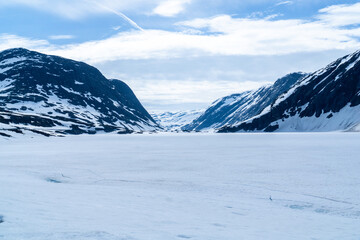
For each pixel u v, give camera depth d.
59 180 35.97
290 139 137.38
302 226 17.56
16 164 51.31
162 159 59.84
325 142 106.19
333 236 15.45
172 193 27.61
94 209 17.78
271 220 18.80
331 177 35.50
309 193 27.72
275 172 40.31
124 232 12.44
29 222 12.88
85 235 11.31
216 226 16.00
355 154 61.75
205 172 41.66
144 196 25.39
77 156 67.31
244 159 57.66
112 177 38.03
